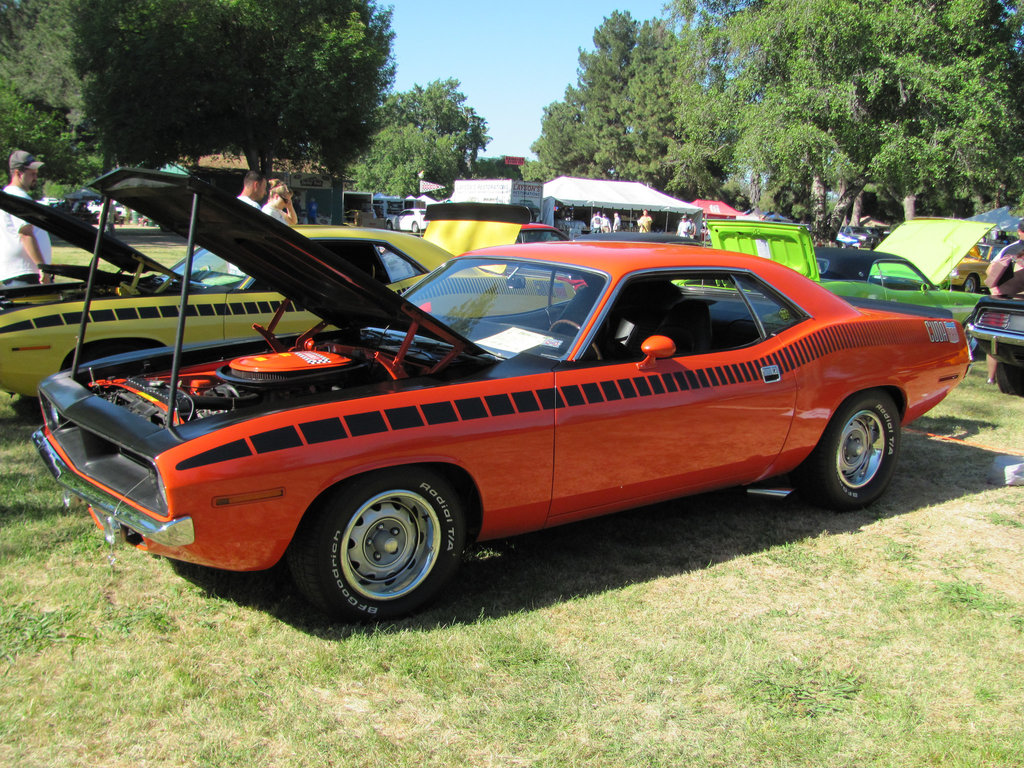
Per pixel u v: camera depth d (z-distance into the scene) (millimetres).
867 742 2551
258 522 2738
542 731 2520
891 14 22266
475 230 8570
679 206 43250
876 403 4535
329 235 6309
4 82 35812
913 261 11312
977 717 2701
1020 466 5180
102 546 3662
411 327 3312
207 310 5859
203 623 3053
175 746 2363
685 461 3777
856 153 23594
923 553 4066
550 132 88562
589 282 3773
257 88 32750
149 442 2764
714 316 4059
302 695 2639
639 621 3244
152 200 3119
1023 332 7496
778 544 4113
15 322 5219
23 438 5227
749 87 24438
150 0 30250
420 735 2473
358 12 34031
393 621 3131
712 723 2609
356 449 2875
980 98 22266
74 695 2562
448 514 3176
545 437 3301
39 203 5078
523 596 3420
